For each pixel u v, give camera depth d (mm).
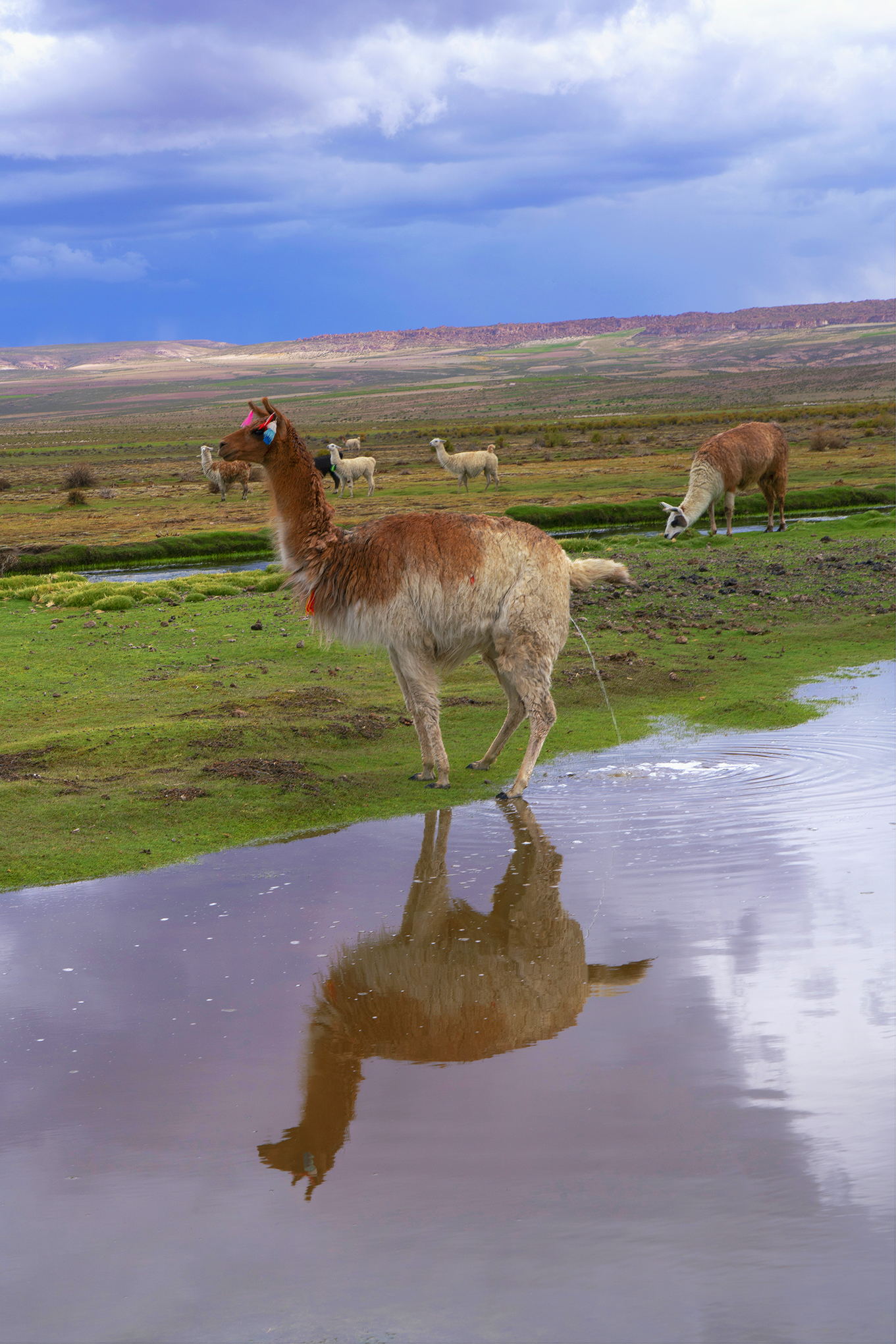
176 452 88625
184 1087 3975
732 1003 4348
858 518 27859
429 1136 3463
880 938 4957
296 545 8570
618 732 10328
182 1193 3223
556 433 75000
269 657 14164
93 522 38688
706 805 7691
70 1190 3270
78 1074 4141
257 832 7758
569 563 8711
